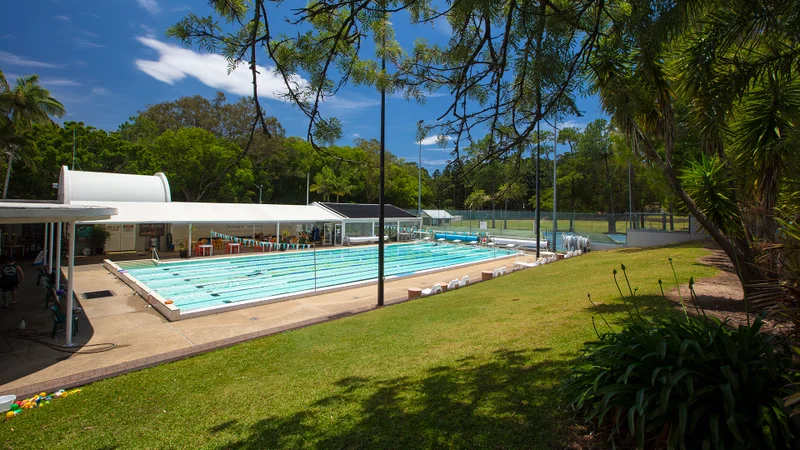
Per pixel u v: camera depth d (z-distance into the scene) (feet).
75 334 30.40
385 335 25.75
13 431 15.15
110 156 127.54
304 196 190.90
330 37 10.89
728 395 7.95
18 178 111.14
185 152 140.05
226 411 15.31
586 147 145.79
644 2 8.81
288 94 10.94
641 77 11.05
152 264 68.54
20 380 21.94
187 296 47.70
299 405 14.88
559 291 34.19
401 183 188.03
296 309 38.91
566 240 83.61
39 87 100.78
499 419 11.44
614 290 29.84
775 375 8.14
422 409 12.89
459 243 106.32
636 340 10.29
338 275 62.69
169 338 29.68
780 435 7.78
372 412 13.25
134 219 69.41
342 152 180.45
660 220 81.20
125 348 27.37
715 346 8.96
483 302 33.96
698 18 9.93
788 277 10.63
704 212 18.54
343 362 20.56
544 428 10.59
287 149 181.98
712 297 24.39
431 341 22.76
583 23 10.65
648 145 16.33
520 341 19.56
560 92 9.79
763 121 14.44
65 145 116.37
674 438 8.00
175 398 17.61
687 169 19.19
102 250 77.30
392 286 51.57
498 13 10.76
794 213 13.79
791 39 10.56
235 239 85.10
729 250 18.37
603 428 10.11
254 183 166.30
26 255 72.54
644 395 9.11
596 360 11.15
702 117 15.29
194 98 187.11
